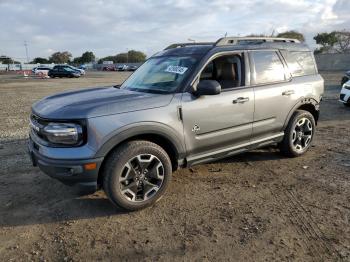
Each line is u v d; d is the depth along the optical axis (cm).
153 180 405
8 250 326
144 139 404
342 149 623
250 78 486
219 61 461
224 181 481
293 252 314
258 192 443
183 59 464
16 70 6850
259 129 500
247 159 571
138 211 397
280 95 519
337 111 1023
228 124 456
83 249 325
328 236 339
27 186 470
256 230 352
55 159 356
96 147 356
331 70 4128
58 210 403
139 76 501
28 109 1169
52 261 309
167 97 405
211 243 330
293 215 382
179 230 355
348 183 467
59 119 357
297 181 478
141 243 333
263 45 520
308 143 589
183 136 414
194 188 457
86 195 440
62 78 3666
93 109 363
